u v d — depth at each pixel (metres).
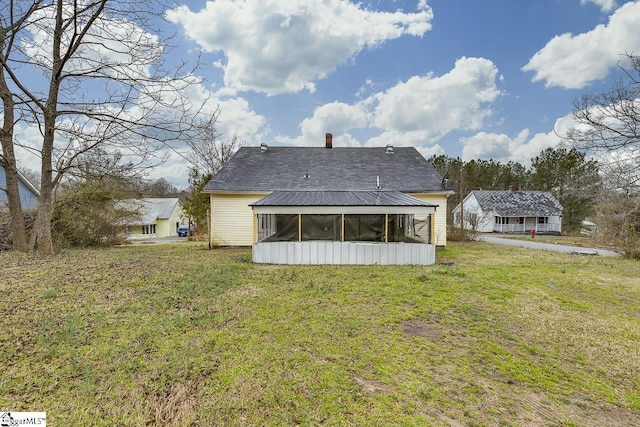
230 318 5.53
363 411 3.22
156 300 6.25
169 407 3.11
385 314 6.05
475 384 3.86
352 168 19.09
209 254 13.91
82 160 11.59
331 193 14.55
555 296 7.75
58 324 4.86
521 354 4.73
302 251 11.71
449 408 3.37
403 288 7.88
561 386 3.95
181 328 4.98
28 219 14.06
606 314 6.60
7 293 6.18
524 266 11.72
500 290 8.00
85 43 9.92
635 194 13.69
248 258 12.80
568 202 42.16
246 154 20.61
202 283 7.75
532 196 44.72
